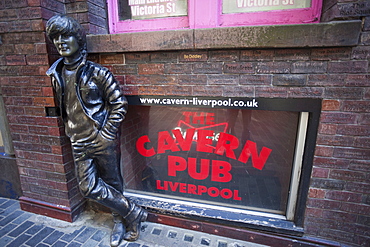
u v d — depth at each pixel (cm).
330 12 171
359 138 176
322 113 179
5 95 242
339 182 189
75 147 199
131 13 229
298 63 176
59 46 170
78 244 225
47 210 264
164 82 207
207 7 200
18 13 210
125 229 235
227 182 245
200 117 233
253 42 173
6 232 241
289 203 215
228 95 196
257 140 223
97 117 191
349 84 170
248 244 223
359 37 160
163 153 258
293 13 191
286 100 185
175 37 187
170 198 260
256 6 197
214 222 234
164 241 227
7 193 303
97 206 272
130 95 219
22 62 225
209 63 193
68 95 186
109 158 204
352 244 199
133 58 209
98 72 186
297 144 200
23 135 249
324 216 200
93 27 218
